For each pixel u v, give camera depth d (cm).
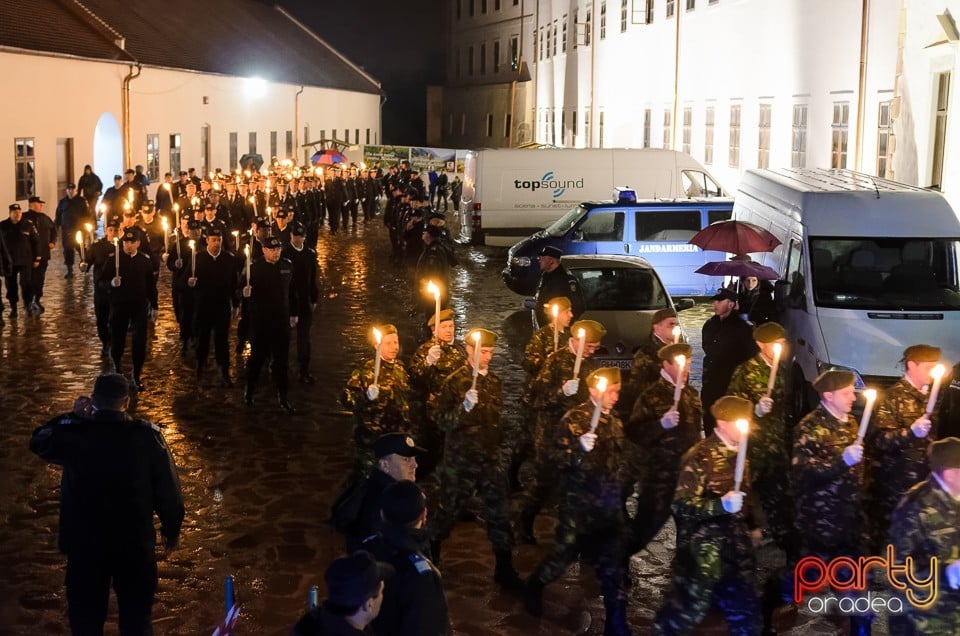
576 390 769
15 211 1777
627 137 3750
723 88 2819
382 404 768
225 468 1011
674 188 2709
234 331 1719
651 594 754
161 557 797
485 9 6494
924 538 576
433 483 959
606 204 2045
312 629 417
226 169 4506
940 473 573
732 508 588
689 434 745
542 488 821
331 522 655
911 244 1199
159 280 2286
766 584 695
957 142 1688
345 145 5206
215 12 5375
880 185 1330
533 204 2756
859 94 2059
